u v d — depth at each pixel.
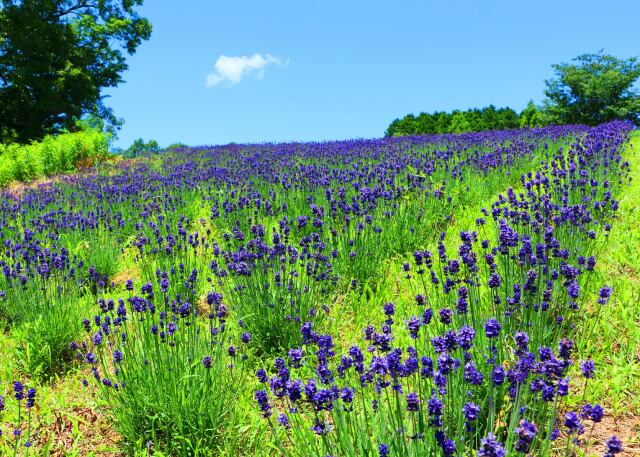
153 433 3.26
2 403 3.09
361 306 4.90
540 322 3.30
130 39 35.38
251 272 4.73
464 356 2.73
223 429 3.32
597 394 3.24
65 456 3.34
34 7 30.44
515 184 9.01
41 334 4.64
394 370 2.31
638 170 9.02
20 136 32.50
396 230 6.12
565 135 14.55
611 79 35.81
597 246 5.27
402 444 2.47
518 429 2.03
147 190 11.12
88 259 6.62
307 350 4.17
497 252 4.70
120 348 3.83
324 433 2.45
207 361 3.20
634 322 4.00
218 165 14.67
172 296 5.17
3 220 8.88
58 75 32.44
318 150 15.24
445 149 13.06
